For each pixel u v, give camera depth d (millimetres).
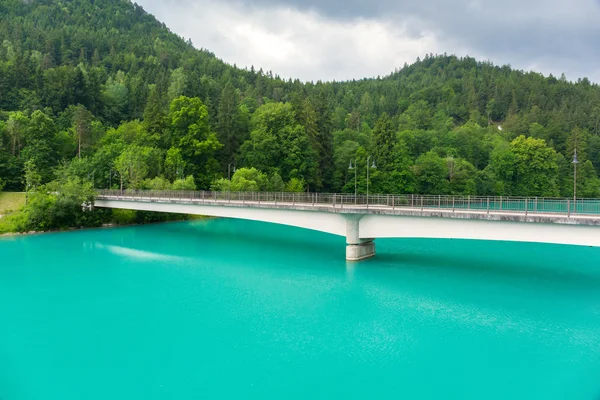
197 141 71812
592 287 27016
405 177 74375
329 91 181625
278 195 42594
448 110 164000
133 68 142000
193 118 73438
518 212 27594
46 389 15086
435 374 16094
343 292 26516
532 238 26422
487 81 190250
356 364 16953
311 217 37750
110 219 59781
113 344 18906
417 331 20234
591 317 21781
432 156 85562
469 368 16562
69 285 28719
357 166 76188
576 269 31734
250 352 18078
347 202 38062
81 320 21938
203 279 30219
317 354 17859
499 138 114688
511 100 169750
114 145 77625
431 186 80500
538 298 24891
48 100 94312
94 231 54281
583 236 24453
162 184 63719
